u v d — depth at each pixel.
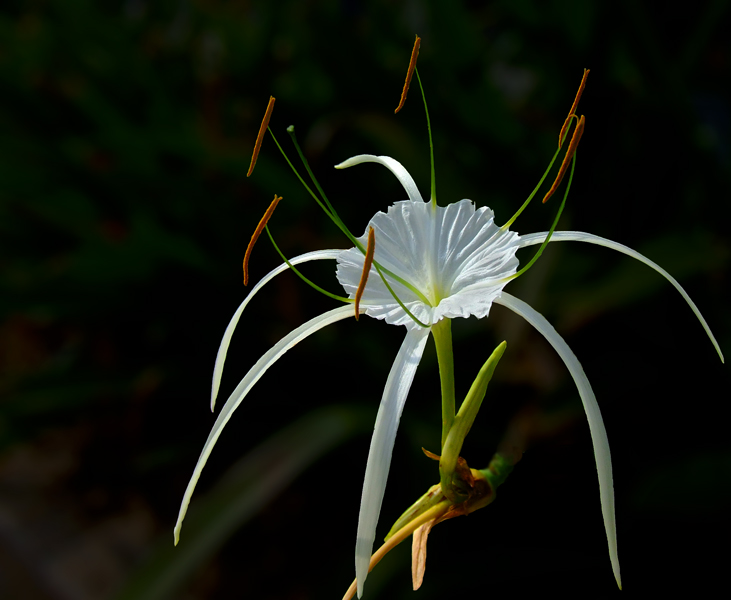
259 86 0.95
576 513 0.65
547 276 0.61
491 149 0.75
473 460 0.68
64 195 0.88
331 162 0.83
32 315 0.90
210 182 0.88
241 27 0.99
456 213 0.36
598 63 0.72
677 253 0.59
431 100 0.77
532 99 0.88
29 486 1.00
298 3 0.88
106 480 0.97
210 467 0.86
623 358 0.67
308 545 0.81
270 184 0.80
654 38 0.60
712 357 0.64
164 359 0.90
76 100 0.88
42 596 0.83
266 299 0.86
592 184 0.73
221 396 0.85
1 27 1.01
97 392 0.86
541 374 0.71
